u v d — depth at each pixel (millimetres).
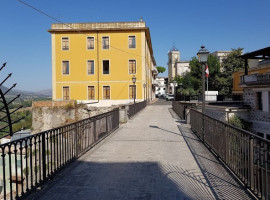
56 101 28641
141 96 35594
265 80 18516
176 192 4172
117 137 9891
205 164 5871
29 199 3953
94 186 4488
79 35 35938
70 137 6211
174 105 25859
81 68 36031
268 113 18578
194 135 10250
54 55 36062
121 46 35750
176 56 92125
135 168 5582
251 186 4062
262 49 20609
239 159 4707
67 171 5398
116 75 35812
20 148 4074
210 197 3957
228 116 20562
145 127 12930
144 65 35688
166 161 6160
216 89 49281
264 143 3504
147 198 3941
